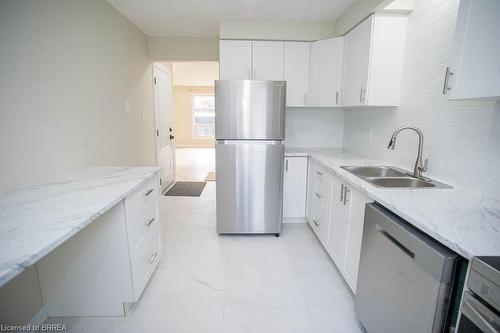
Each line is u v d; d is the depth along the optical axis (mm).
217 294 1893
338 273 2156
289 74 2996
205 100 10531
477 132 1477
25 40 1520
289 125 3340
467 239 921
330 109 3328
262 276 2107
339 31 2803
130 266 1610
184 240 2701
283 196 3000
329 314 1712
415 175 1860
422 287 1014
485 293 767
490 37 1035
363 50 2244
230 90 2500
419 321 1033
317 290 1944
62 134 1850
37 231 970
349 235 1840
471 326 814
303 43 2955
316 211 2654
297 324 1627
